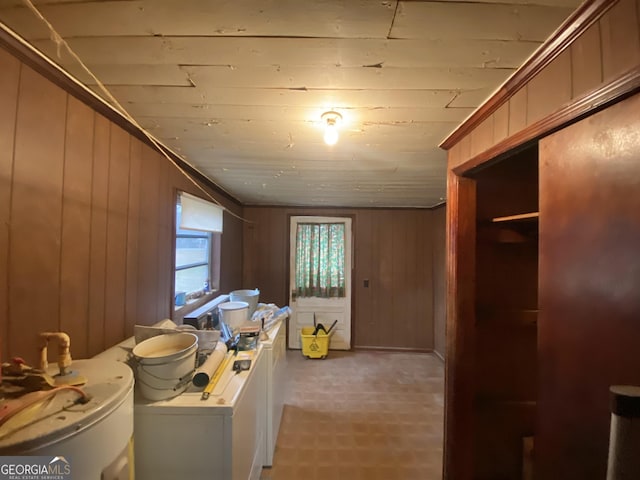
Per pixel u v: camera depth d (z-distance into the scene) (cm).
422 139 161
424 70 98
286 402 278
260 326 200
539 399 92
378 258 425
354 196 350
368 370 353
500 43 85
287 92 114
